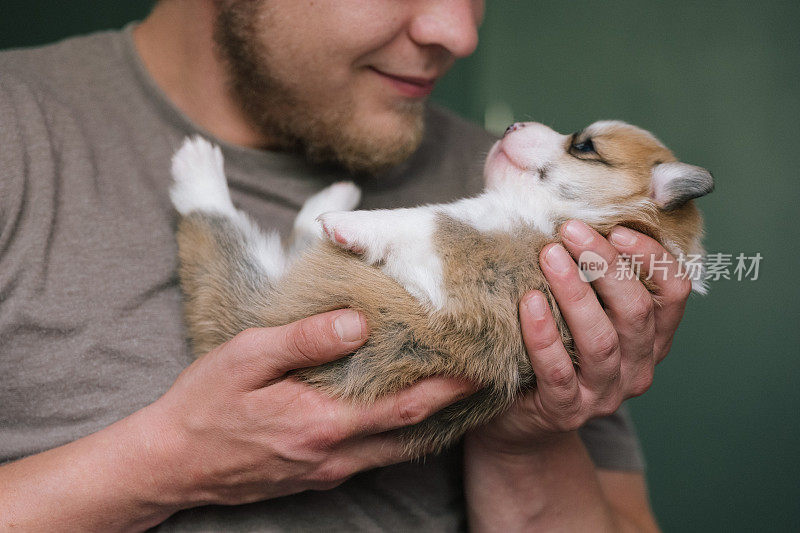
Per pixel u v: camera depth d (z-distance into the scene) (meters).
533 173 1.98
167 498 1.51
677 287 1.69
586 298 1.51
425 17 1.72
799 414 4.04
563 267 1.50
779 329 4.04
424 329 1.59
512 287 1.67
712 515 4.13
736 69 4.06
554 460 1.82
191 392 1.48
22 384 1.64
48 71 1.96
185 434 1.47
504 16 4.30
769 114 4.04
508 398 1.65
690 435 4.14
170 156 1.92
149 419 1.51
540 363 1.51
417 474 1.86
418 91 1.85
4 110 1.75
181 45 1.98
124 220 1.79
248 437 1.46
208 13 1.91
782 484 4.07
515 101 4.35
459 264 1.67
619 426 2.20
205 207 1.89
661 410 4.16
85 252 1.73
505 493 1.82
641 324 1.59
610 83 4.23
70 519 1.47
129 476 1.48
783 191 4.04
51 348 1.66
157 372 1.70
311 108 1.82
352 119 1.84
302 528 1.69
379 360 1.57
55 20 4.08
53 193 1.74
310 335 1.40
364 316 1.51
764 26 4.02
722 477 4.12
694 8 4.09
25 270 1.66
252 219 1.94
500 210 1.83
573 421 1.62
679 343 4.11
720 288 4.05
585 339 1.53
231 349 1.45
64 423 1.66
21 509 1.46
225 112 1.99
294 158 1.99
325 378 1.55
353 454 1.58
